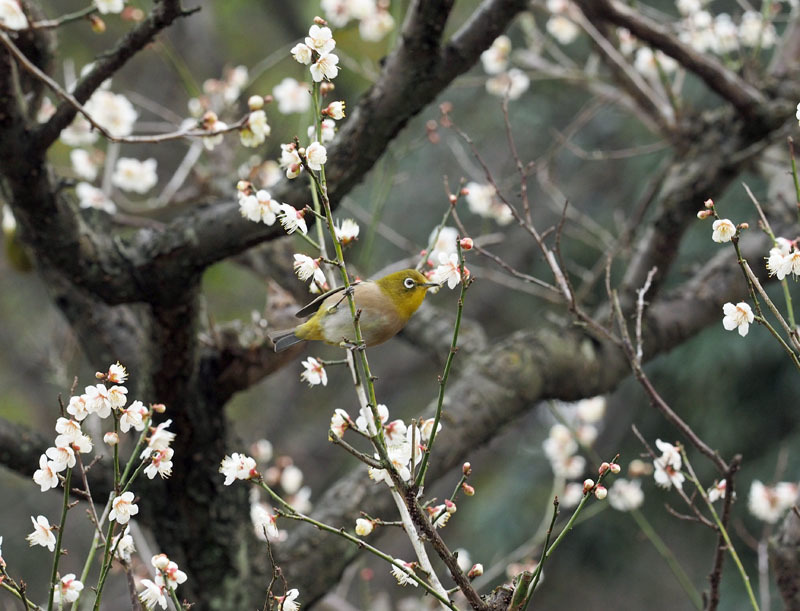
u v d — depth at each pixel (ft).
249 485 25.85
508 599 14.83
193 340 23.25
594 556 53.78
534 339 27.89
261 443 29.32
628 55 34.32
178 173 32.73
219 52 60.90
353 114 22.38
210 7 60.49
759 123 28.45
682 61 27.96
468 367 27.50
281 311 24.99
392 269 32.73
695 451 50.06
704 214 15.08
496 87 35.53
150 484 25.03
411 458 15.74
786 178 31.68
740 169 28.94
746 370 48.52
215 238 21.77
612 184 56.18
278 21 63.72
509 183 30.01
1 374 56.18
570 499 28.40
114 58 19.85
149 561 25.54
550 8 33.63
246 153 37.32
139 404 14.74
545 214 56.90
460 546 59.16
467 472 15.30
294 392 63.36
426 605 30.17
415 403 66.33
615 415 53.62
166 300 22.39
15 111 19.62
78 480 24.79
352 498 25.98
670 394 51.67
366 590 26.84
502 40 35.14
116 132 29.37
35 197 20.65
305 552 25.38
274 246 32.42
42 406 56.65
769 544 21.26
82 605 21.48
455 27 54.24
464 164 34.45
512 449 63.36
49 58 22.67
